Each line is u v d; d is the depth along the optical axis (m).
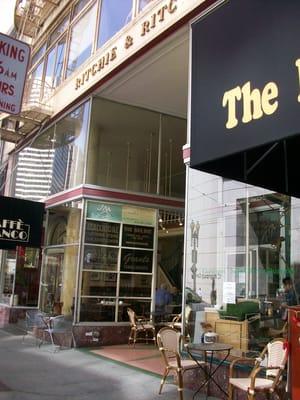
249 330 7.12
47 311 13.50
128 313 12.09
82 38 13.86
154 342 12.10
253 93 4.12
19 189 17.25
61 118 14.63
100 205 12.65
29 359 9.95
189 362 7.09
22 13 17.50
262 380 5.89
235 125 4.25
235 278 7.62
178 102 13.23
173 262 13.59
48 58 16.47
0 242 13.02
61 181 14.06
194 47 4.93
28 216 13.57
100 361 9.88
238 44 4.37
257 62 4.14
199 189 8.49
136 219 13.11
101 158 12.88
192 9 8.54
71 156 13.64
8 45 6.16
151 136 13.72
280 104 3.87
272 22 4.06
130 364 9.58
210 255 8.11
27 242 13.45
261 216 7.45
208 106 4.59
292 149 5.37
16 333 13.96
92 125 12.86
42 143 15.90
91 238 12.38
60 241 13.53
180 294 13.34
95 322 12.05
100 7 12.94
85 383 7.86
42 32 17.08
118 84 12.06
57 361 9.80
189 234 8.54
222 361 6.80
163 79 11.55
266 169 5.38
